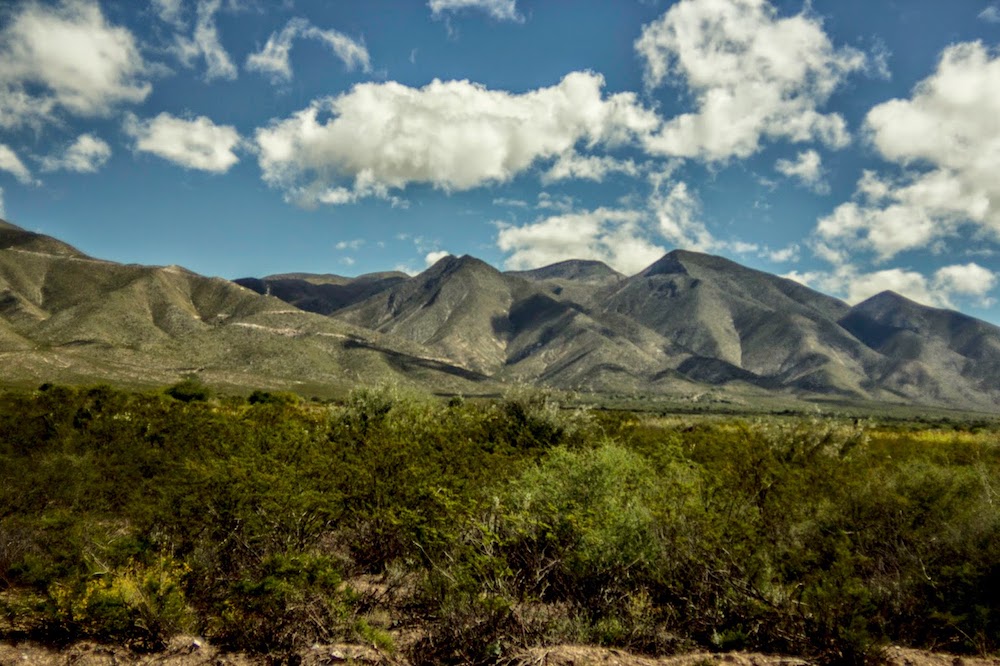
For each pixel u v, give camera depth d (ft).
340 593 19.81
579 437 47.29
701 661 18.01
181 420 43.21
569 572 20.99
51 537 23.98
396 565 23.21
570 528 21.81
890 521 24.27
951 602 20.38
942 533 23.31
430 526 22.34
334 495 24.04
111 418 43.55
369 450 28.25
